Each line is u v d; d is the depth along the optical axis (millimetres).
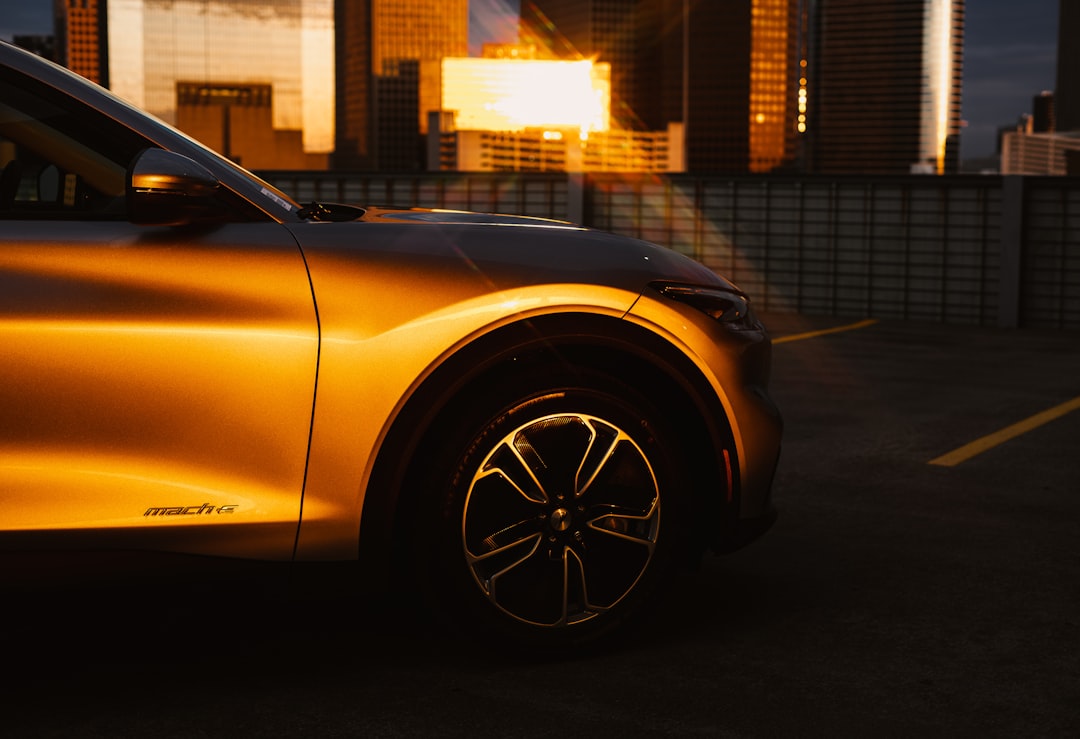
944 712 2469
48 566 2320
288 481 2441
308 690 2562
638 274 2691
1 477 2273
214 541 2406
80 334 2307
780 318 10328
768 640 2877
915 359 7941
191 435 2377
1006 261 9656
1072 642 2885
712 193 10820
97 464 2326
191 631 2910
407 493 2594
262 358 2408
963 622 3020
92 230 2389
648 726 2389
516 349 2561
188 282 2389
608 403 2656
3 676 2633
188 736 2340
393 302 2496
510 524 2637
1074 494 4387
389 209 3057
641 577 2744
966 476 4668
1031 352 8312
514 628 2639
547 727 2383
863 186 10188
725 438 2777
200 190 2312
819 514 4090
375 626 2947
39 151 2484
